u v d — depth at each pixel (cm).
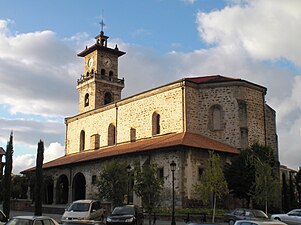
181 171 4028
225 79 4812
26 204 5319
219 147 4362
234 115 4678
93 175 5172
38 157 4206
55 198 5838
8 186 3850
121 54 7600
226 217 3166
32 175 5928
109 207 3791
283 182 5053
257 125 4816
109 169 3694
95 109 6347
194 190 4062
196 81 5091
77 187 5650
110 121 5969
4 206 3788
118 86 7406
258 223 1441
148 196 3238
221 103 4762
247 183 3912
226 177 4028
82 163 5416
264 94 5003
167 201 4100
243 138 4572
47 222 1948
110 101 7306
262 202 3772
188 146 4081
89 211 2886
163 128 4991
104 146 6006
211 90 4841
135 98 5522
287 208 4925
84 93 7381
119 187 3625
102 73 7362
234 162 4056
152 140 4881
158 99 5138
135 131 5431
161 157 4275
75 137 6781
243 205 4206
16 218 1917
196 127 4784
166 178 4150
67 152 6950
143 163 4375
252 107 4819
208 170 3625
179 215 3681
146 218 3888
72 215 2850
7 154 3938
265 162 3928
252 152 4072
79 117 6744
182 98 4775
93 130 6331
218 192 3584
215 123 4778
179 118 4766
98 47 7312
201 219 3638
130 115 5575
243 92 4759
